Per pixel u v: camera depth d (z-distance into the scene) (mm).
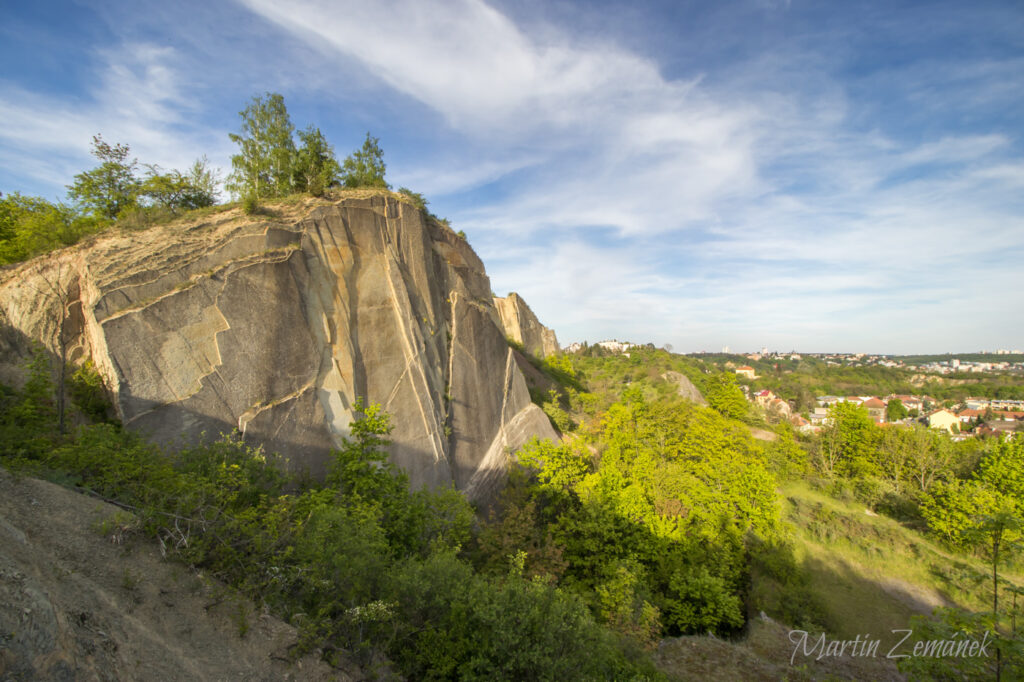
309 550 9625
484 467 28312
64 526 8016
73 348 15672
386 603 9766
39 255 16812
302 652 8070
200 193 23297
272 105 24031
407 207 25797
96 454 10414
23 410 12102
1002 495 30016
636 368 98125
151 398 14938
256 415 16875
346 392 20172
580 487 26234
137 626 6844
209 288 16781
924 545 29250
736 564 25922
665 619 21141
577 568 23281
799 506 35312
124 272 15531
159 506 9016
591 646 10461
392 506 16203
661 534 24750
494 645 9648
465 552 19672
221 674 6973
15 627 5426
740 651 17750
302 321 19312
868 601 24797
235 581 8750
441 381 26688
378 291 23016
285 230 19734
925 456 39688
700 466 32656
